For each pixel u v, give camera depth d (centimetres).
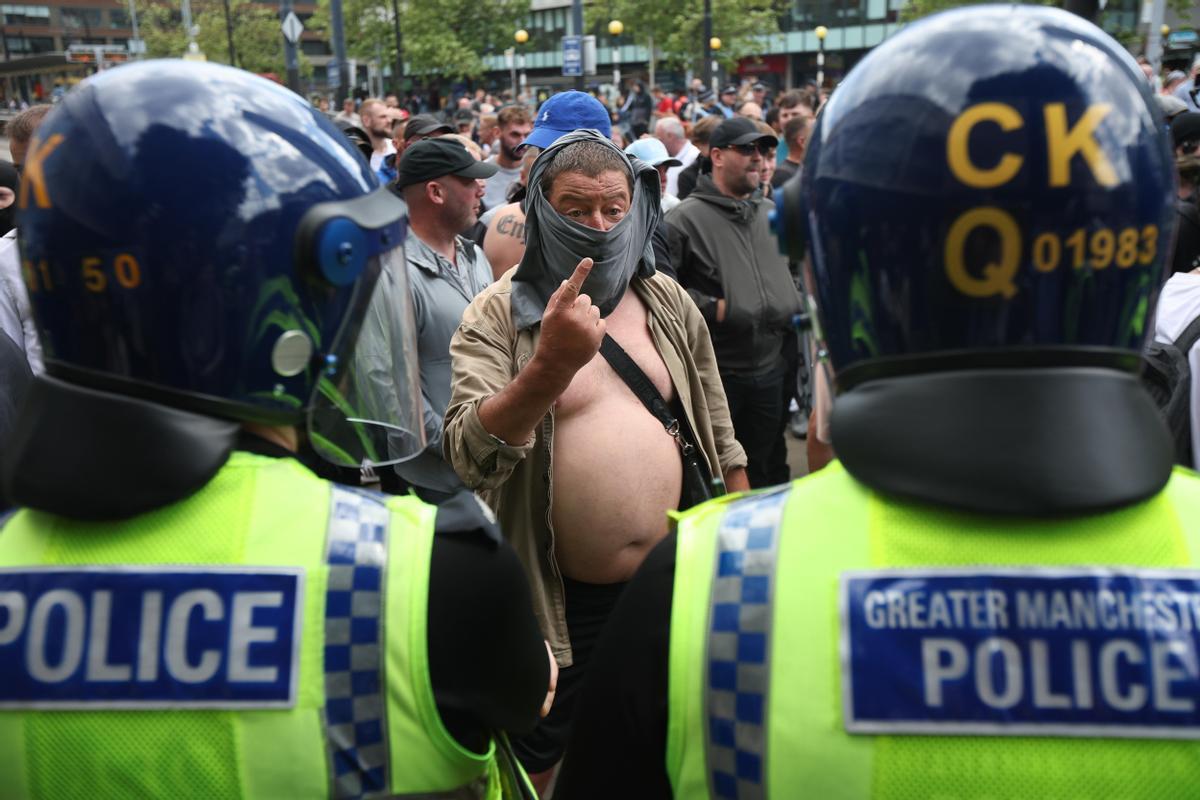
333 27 2250
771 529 93
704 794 91
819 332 98
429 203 357
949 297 85
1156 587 84
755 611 90
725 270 417
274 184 99
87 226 96
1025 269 83
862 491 92
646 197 239
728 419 252
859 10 4356
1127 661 83
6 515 105
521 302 230
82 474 95
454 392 225
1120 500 82
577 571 229
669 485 231
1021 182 82
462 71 3912
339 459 118
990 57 84
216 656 94
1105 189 83
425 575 98
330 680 95
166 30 4875
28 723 95
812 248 95
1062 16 89
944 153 83
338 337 107
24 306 293
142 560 96
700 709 91
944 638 85
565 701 232
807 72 4575
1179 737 82
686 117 2198
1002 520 87
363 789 96
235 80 103
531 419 202
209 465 97
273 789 94
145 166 95
